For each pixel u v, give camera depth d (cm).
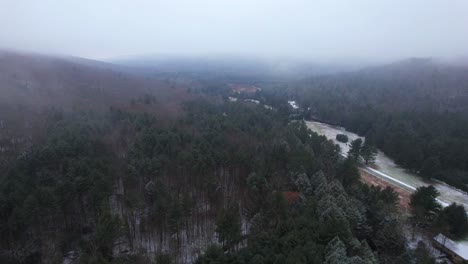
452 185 8000
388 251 4456
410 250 4372
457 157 8475
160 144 6406
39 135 7012
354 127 13600
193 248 4697
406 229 5181
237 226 4225
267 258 3506
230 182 6069
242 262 3575
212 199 5306
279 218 4303
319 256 3475
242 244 4478
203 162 5575
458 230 5206
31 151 5791
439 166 8388
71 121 7838
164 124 8388
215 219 4950
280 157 6209
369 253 3756
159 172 5694
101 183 4772
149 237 4853
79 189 4788
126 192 5300
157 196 4978
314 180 5531
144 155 6016
